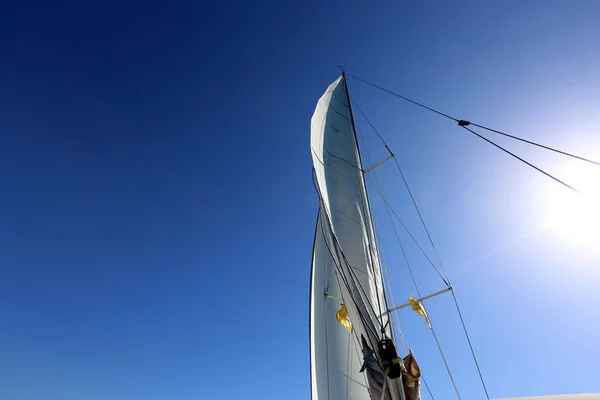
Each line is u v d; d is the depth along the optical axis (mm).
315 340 15625
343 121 15500
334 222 11875
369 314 9594
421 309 12906
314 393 14859
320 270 16656
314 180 11328
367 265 11703
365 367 9172
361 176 14562
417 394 9047
